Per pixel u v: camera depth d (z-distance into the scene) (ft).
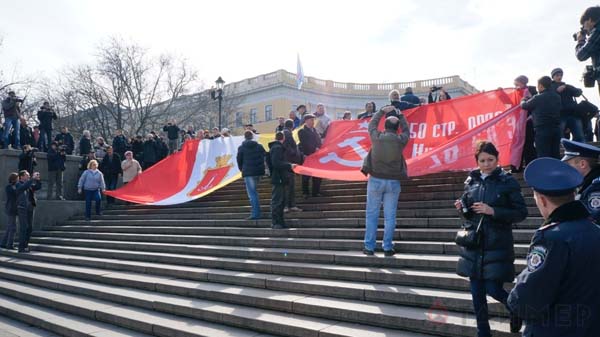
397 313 16.35
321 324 17.12
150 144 53.88
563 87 28.17
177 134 64.85
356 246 23.85
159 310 21.75
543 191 8.58
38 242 42.39
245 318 18.49
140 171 50.88
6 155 48.24
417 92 141.18
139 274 27.35
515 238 20.58
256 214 32.94
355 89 155.12
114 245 34.53
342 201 32.71
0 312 26.27
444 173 31.86
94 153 53.98
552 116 24.94
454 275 18.33
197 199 44.21
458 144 29.27
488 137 29.07
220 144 46.32
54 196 51.70
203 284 23.34
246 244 28.19
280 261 24.34
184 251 29.43
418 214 26.61
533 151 28.99
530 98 27.43
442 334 15.06
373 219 21.95
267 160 40.16
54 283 28.50
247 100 161.89
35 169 51.21
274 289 21.18
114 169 51.13
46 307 25.70
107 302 24.23
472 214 13.66
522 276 8.51
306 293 20.10
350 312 17.11
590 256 7.94
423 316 15.84
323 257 22.94
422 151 32.83
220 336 17.76
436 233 22.95
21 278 31.65
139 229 37.40
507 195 13.34
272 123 154.71
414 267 20.17
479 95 31.65
